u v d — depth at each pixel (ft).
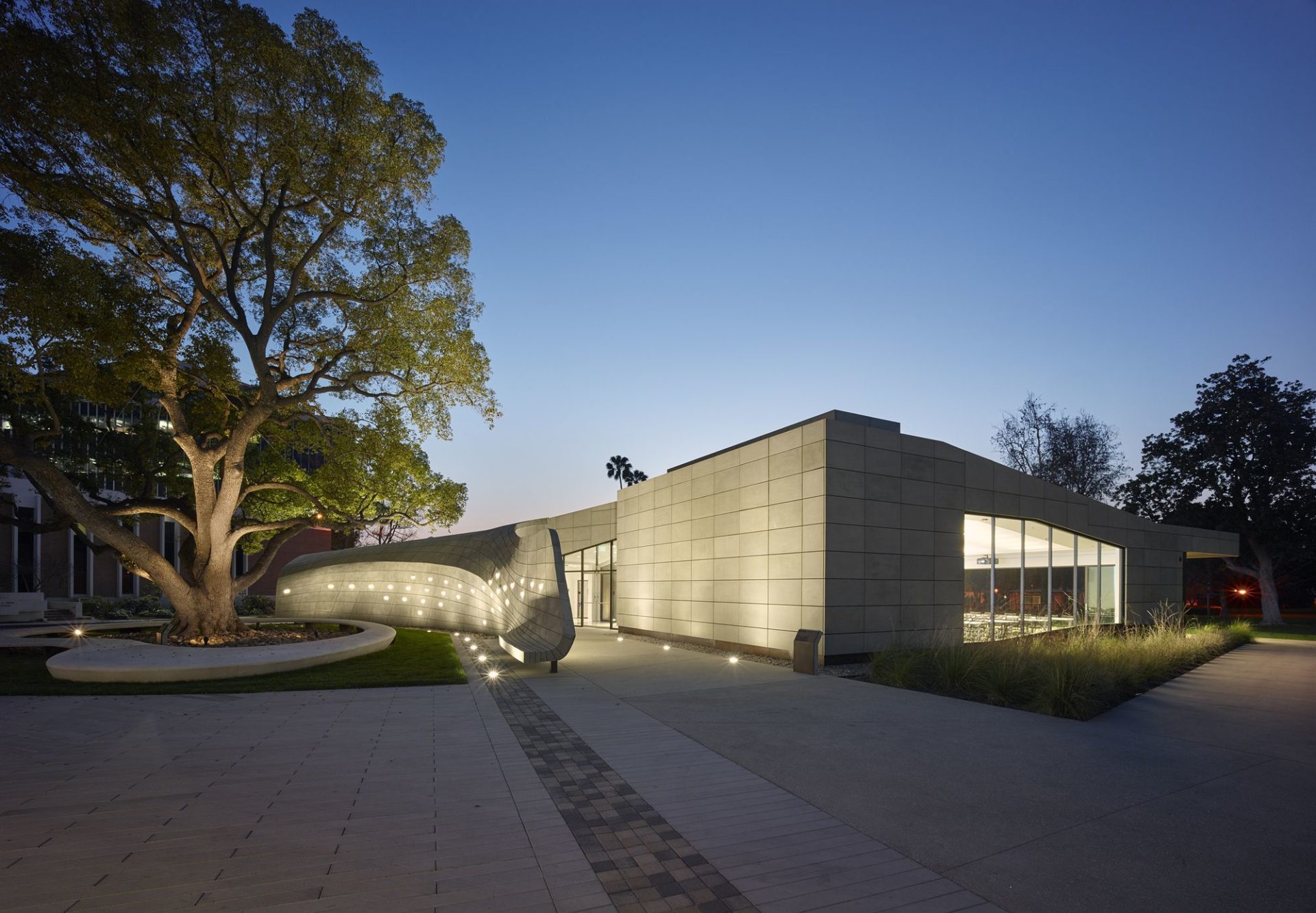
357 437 55.72
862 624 49.44
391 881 13.39
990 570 59.52
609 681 39.78
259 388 53.72
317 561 101.19
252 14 42.11
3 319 39.93
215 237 48.75
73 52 38.70
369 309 50.29
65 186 41.39
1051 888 13.48
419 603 81.20
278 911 12.09
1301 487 110.52
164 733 25.72
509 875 13.71
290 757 22.53
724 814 17.44
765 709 31.09
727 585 59.36
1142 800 18.85
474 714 29.78
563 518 93.97
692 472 65.98
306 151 45.85
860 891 13.16
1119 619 72.90
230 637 50.83
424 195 51.57
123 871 13.66
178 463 64.90
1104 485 136.67
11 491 114.52
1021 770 21.50
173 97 40.63
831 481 48.78
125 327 41.09
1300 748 24.58
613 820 16.96
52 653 48.75
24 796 18.22
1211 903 12.95
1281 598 155.02
